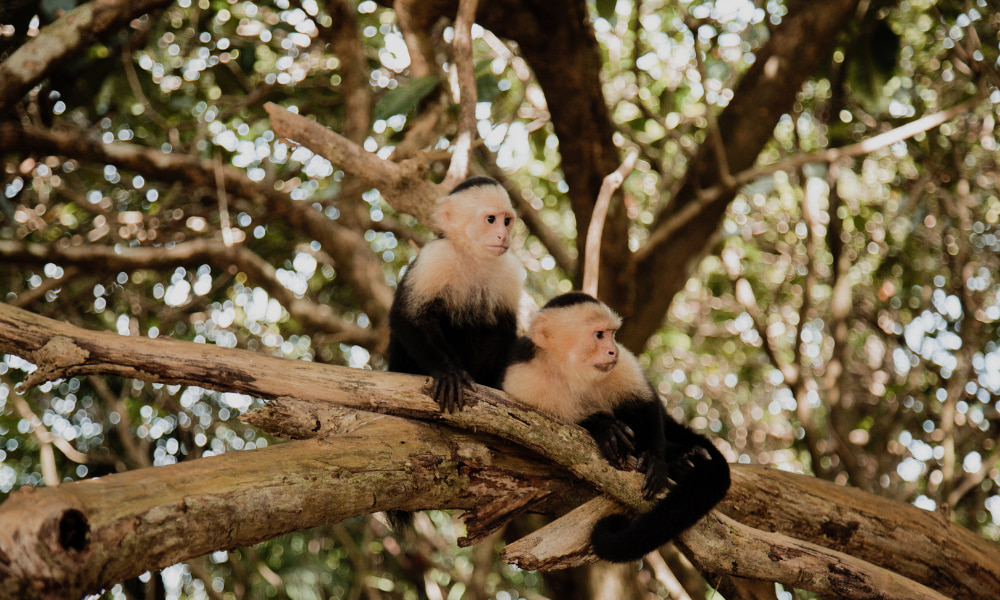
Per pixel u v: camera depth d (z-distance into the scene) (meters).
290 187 10.30
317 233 9.00
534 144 9.98
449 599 11.70
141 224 9.50
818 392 12.07
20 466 10.52
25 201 10.05
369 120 8.17
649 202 12.40
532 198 12.04
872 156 10.66
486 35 9.43
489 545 9.35
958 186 9.41
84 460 9.04
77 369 3.70
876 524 5.03
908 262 9.73
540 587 13.09
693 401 12.48
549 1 7.00
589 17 7.60
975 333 9.12
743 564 4.21
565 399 4.62
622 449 4.38
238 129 10.05
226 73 9.05
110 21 7.16
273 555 11.21
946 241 9.83
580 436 4.18
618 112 10.84
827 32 8.00
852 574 4.29
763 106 8.16
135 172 8.52
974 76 8.09
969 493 9.96
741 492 4.86
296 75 9.46
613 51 10.30
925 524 5.14
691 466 4.81
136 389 10.39
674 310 12.88
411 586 12.77
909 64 9.84
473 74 6.48
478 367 5.97
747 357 12.73
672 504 3.97
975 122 9.82
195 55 9.46
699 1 9.70
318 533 11.52
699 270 12.32
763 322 10.33
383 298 8.91
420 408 4.09
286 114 5.89
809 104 10.29
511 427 4.09
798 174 9.39
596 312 4.64
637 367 4.78
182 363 3.82
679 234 8.27
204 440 10.73
